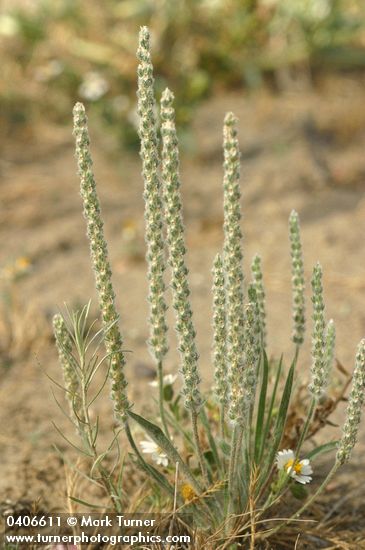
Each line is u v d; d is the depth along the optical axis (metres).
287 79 8.88
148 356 4.89
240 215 2.66
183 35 8.79
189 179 7.30
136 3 8.73
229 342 2.72
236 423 2.78
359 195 7.02
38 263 6.09
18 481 3.81
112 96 8.45
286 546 3.28
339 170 7.33
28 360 4.92
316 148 7.71
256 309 2.92
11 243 6.33
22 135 8.00
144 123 2.61
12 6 9.62
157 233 2.76
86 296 5.60
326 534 3.29
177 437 3.80
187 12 8.77
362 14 9.59
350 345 4.95
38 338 5.06
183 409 3.81
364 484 3.72
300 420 3.46
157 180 2.69
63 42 9.04
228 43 8.90
